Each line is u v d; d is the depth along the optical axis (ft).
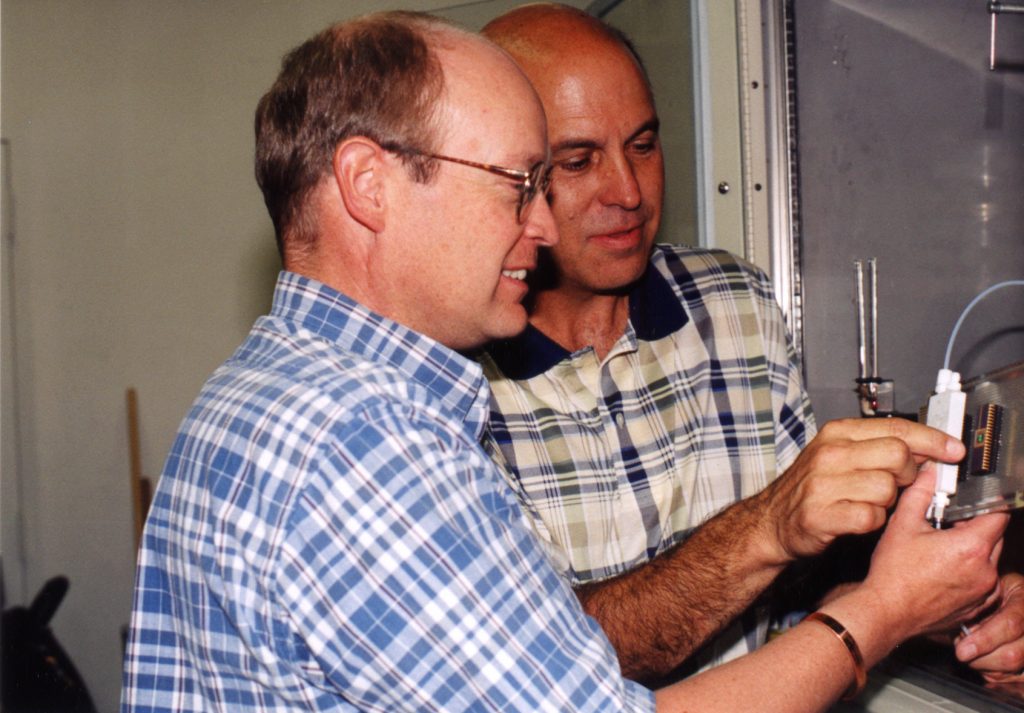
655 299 4.33
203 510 2.58
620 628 3.55
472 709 2.39
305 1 11.72
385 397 2.54
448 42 2.79
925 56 4.96
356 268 2.79
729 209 4.92
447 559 2.39
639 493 4.06
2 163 11.43
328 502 2.39
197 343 11.91
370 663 2.39
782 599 4.23
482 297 2.81
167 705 2.80
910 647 3.88
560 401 4.02
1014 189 5.08
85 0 11.54
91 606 11.69
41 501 11.59
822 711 2.73
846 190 4.96
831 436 3.23
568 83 3.81
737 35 4.84
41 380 11.59
